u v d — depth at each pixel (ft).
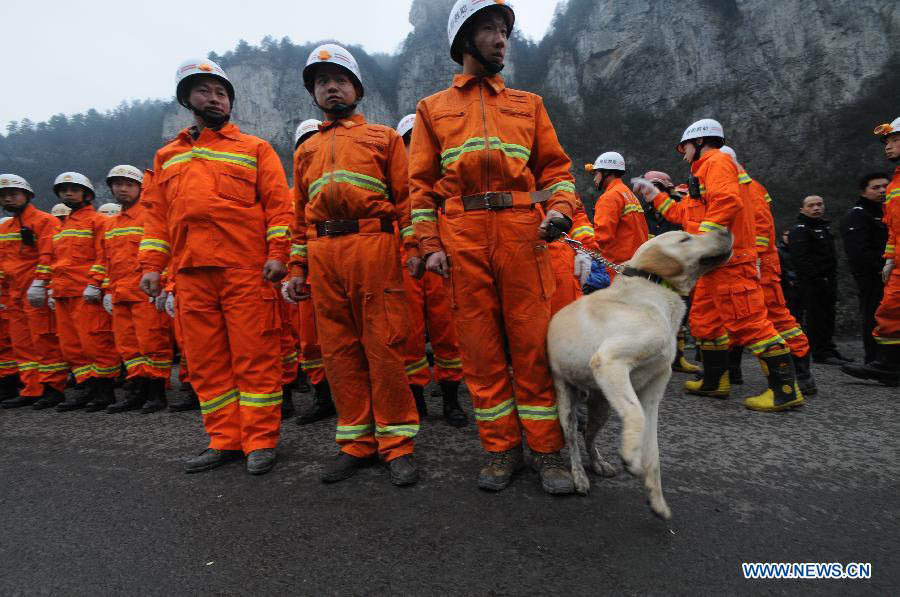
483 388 7.63
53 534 6.74
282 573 5.50
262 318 8.98
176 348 23.89
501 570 5.34
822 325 18.67
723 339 12.34
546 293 7.50
